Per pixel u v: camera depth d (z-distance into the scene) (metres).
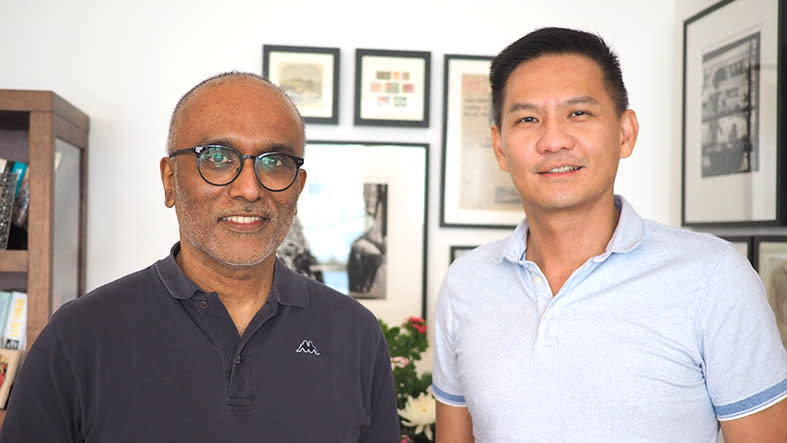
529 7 2.73
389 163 2.68
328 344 1.23
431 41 2.70
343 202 2.66
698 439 1.24
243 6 2.64
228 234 1.14
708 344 1.23
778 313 2.06
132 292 1.17
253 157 1.14
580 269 1.30
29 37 2.55
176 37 2.61
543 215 1.34
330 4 2.67
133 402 1.09
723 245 1.29
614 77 1.35
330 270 2.65
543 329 1.29
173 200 1.25
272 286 1.23
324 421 1.17
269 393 1.14
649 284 1.27
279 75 2.62
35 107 2.12
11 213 2.22
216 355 1.13
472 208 2.70
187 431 1.09
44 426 1.08
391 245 2.67
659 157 2.76
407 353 2.23
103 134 2.57
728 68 2.31
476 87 2.70
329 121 2.63
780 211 2.02
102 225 2.56
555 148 1.28
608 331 1.26
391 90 2.67
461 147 2.70
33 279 2.12
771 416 1.21
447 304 1.49
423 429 2.05
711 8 2.42
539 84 1.32
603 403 1.23
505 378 1.30
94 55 2.57
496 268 1.44
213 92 1.17
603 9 2.75
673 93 2.75
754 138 2.16
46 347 1.11
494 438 1.31
